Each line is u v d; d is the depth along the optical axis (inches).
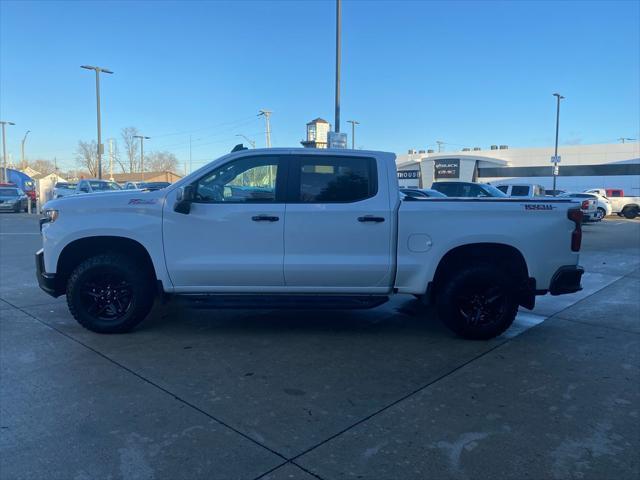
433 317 255.9
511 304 212.5
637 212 1221.1
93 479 114.1
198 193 210.7
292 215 205.5
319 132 706.2
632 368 186.1
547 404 154.8
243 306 207.2
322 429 137.9
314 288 209.8
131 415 144.7
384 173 210.2
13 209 1163.9
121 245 217.8
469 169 1950.1
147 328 229.3
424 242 207.0
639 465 121.8
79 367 180.7
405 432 136.9
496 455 125.7
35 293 298.0
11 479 113.7
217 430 136.7
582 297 310.3
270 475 116.7
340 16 709.9
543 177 1877.5
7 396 156.3
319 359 192.4
